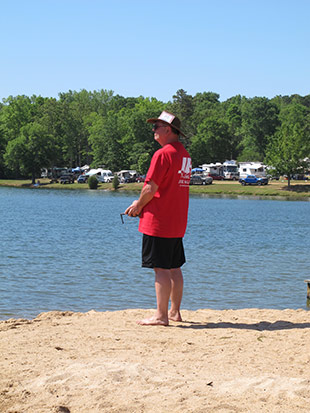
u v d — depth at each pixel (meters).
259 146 142.25
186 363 4.40
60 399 3.57
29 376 4.06
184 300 11.80
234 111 175.75
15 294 12.33
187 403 3.37
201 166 118.25
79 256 20.03
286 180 105.06
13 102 144.75
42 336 5.54
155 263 6.21
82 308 10.77
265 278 14.95
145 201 6.11
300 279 14.77
